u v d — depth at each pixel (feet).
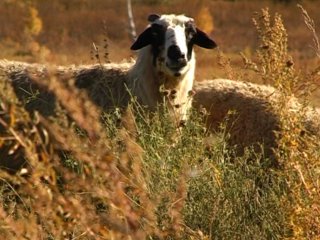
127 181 33.30
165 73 50.70
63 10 274.57
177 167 37.63
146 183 36.06
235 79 60.64
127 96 51.11
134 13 269.03
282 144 36.91
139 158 35.58
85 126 31.76
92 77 51.67
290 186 36.06
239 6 281.95
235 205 37.68
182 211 35.96
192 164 37.78
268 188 38.70
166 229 33.86
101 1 286.25
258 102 52.85
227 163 39.42
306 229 34.83
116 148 36.58
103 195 30.83
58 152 42.32
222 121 53.06
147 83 51.11
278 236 36.35
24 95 50.42
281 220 37.04
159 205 34.14
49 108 49.47
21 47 187.21
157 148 38.60
